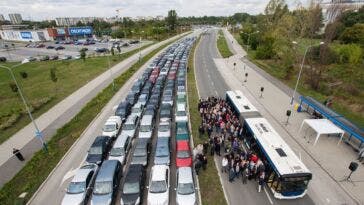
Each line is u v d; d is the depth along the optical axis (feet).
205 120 82.12
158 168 58.59
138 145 68.54
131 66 177.78
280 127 85.25
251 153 63.46
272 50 191.93
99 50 262.26
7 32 393.70
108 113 100.01
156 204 51.49
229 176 59.41
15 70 190.08
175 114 94.84
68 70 179.63
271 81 139.33
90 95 123.13
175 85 132.16
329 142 74.95
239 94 96.12
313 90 122.01
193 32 489.26
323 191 55.67
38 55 251.39
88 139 79.97
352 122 80.28
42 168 65.10
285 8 230.27
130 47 287.28
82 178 56.34
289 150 58.18
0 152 75.41
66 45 323.16
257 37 245.24
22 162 69.67
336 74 141.79
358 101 103.09
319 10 143.02
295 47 163.53
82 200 52.49
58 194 56.75
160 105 105.29
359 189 56.03
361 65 154.61
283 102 107.86
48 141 79.25
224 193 55.77
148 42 330.13
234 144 67.97
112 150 67.36
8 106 114.11
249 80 141.79
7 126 90.89
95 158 65.92
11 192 56.85
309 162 65.67
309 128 83.97
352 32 207.72
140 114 92.38
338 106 102.17
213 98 104.83
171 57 198.39
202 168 63.87
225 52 233.35
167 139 71.36
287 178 50.11
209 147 72.18
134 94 110.42
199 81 140.46
